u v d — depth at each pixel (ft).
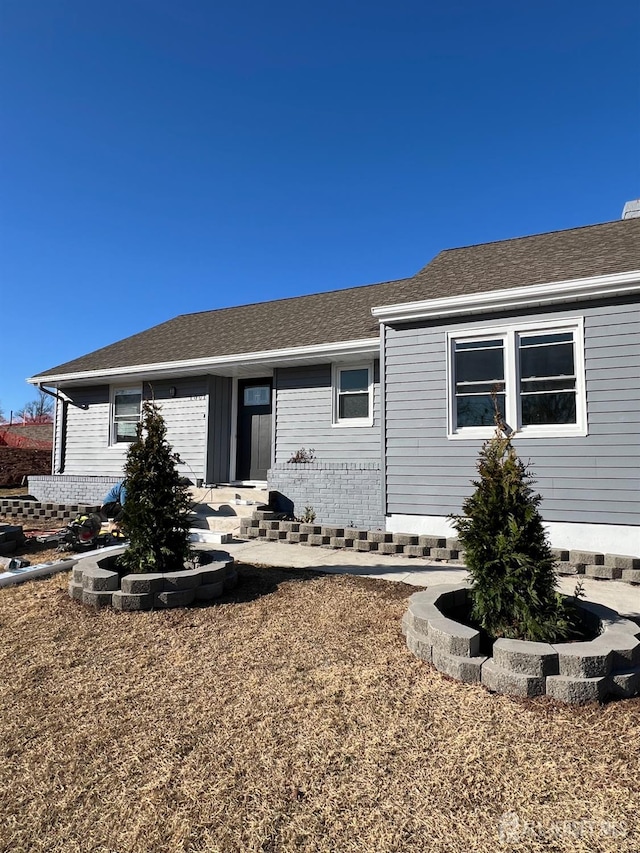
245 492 33.35
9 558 22.36
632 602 16.87
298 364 34.19
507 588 11.91
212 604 16.05
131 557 17.57
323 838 6.46
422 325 25.95
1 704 9.96
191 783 7.55
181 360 36.24
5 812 7.00
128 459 18.13
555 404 22.99
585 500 21.99
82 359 45.55
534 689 9.91
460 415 25.03
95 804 7.13
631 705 9.68
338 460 33.06
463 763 7.97
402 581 18.99
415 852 6.20
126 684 10.78
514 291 23.09
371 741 8.58
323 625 14.16
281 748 8.41
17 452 60.29
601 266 23.16
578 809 6.92
